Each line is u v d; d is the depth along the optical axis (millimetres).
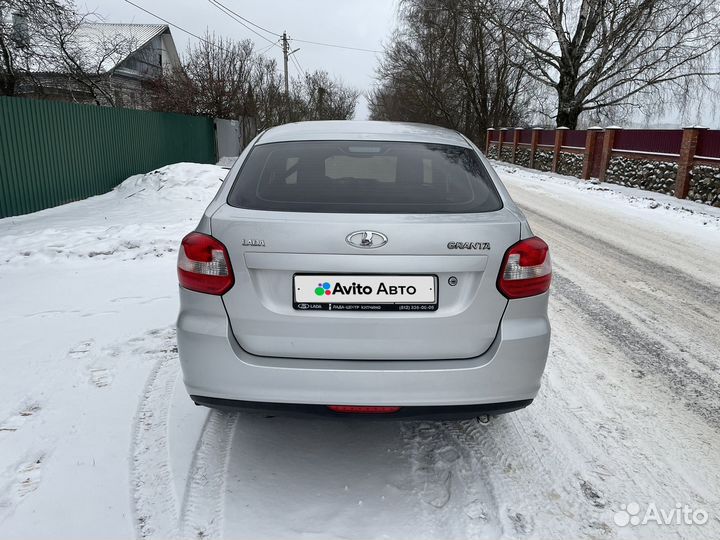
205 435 2652
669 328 4371
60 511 2102
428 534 2047
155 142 14453
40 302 4605
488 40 31719
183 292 2199
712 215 10609
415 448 2609
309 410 2139
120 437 2607
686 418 2977
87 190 11062
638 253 7227
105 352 3574
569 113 26781
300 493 2260
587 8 25453
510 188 15359
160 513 2113
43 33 13867
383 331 2098
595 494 2316
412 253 2057
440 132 3000
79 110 10750
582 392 3236
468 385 2119
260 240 2064
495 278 2125
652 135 14766
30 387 3088
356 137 2777
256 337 2125
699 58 22734
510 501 2246
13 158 8859
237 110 25375
